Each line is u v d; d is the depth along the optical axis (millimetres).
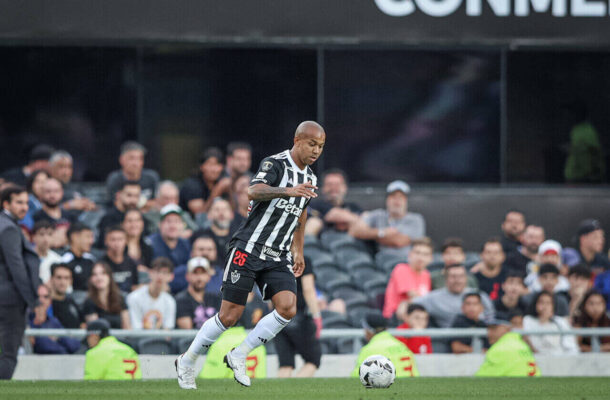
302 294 36625
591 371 40625
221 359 34656
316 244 50062
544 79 59406
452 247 45281
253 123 57875
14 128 56906
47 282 41188
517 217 51312
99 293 38969
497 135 59250
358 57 58406
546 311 42500
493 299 45781
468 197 58094
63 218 48156
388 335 35312
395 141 58719
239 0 56750
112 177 50750
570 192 58875
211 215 46062
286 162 24047
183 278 43531
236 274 24016
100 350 33312
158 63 57344
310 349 36656
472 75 59031
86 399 23578
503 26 57969
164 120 57406
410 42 57562
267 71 57875
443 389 27609
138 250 44406
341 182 53188
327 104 58250
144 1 56250
